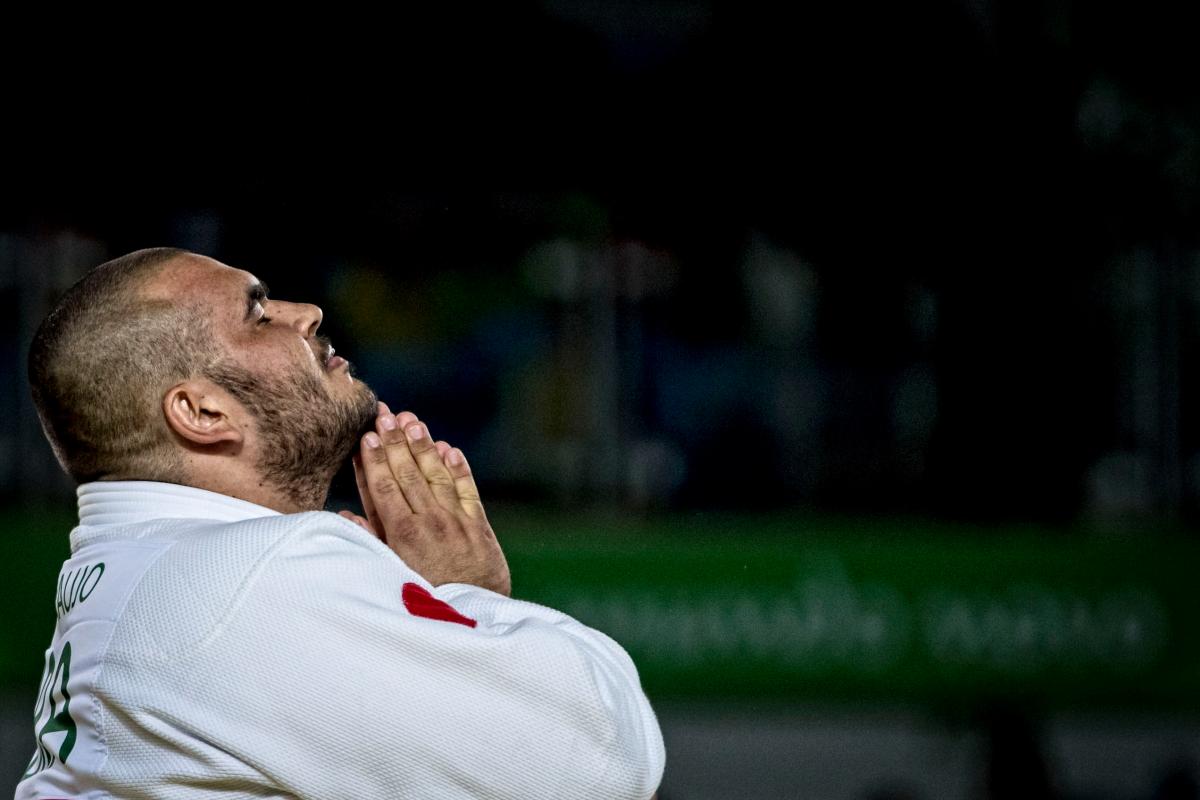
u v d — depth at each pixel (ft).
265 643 20.34
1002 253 90.68
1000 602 69.21
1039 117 91.40
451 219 85.61
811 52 93.56
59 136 83.30
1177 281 90.48
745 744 89.86
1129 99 92.17
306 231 84.07
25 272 79.00
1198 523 81.51
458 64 92.17
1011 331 89.66
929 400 90.27
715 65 94.43
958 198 91.91
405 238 84.89
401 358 83.61
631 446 85.56
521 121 92.79
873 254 91.76
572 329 86.48
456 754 20.31
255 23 89.30
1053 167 91.15
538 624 21.45
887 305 91.30
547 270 86.79
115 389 22.94
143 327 22.98
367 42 90.94
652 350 87.56
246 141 87.40
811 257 92.02
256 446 23.38
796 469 88.07
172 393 22.86
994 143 91.71
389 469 24.34
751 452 87.61
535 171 92.48
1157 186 91.15
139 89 86.12
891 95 92.84
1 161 81.56
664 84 94.02
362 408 24.50
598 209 90.07
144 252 24.13
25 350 77.82
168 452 23.15
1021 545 69.82
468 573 24.35
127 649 20.71
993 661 68.90
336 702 20.21
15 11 83.97
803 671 67.82
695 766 88.99
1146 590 69.77
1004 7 91.56
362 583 20.89
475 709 20.44
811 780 88.99
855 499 87.81
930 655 68.23
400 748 20.21
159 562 21.31
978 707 72.13
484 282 85.71
